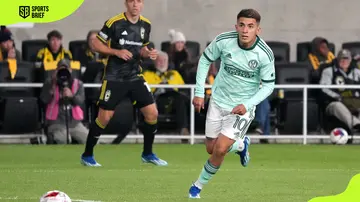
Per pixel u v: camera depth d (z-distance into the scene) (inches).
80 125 1550.2
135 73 1220.5
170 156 1418.6
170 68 1630.2
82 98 1544.0
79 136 1552.7
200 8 1876.2
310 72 1675.7
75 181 1054.4
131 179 1080.2
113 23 1194.6
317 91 1648.6
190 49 1717.5
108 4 1851.6
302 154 1461.6
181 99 1598.2
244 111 872.3
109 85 1208.2
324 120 1648.6
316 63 1705.2
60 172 1154.7
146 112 1242.0
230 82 916.0
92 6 1844.2
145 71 1612.9
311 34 1894.7
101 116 1219.9
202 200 895.7
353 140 1672.0
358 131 1664.6
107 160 1337.4
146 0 1863.9
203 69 905.5
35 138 1590.8
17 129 1550.2
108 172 1160.2
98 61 1599.4
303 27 1892.2
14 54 1633.9
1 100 1549.0
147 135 1263.5
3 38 1626.5
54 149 1483.8
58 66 1524.4
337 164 1312.7
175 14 1872.5
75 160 1328.7
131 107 1558.8
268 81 898.1
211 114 931.3
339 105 1627.7
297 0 1892.2
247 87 916.0
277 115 1637.6
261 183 1053.8
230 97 921.5
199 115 1611.7
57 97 1535.4
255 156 1427.2
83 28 1844.2
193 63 1636.3
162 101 1594.5
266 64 895.7
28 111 1546.5
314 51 1712.6
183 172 1169.4
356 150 1533.0
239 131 883.4
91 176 1109.1
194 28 1878.7
